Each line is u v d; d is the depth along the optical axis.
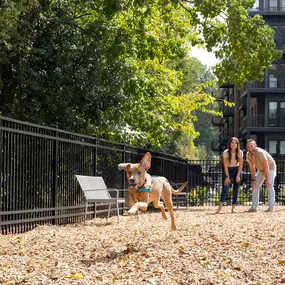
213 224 11.81
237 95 62.12
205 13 21.09
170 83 25.88
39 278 6.79
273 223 11.55
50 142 13.32
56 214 13.47
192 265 7.22
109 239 9.77
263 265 7.14
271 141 51.75
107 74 21.53
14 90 19.77
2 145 11.23
